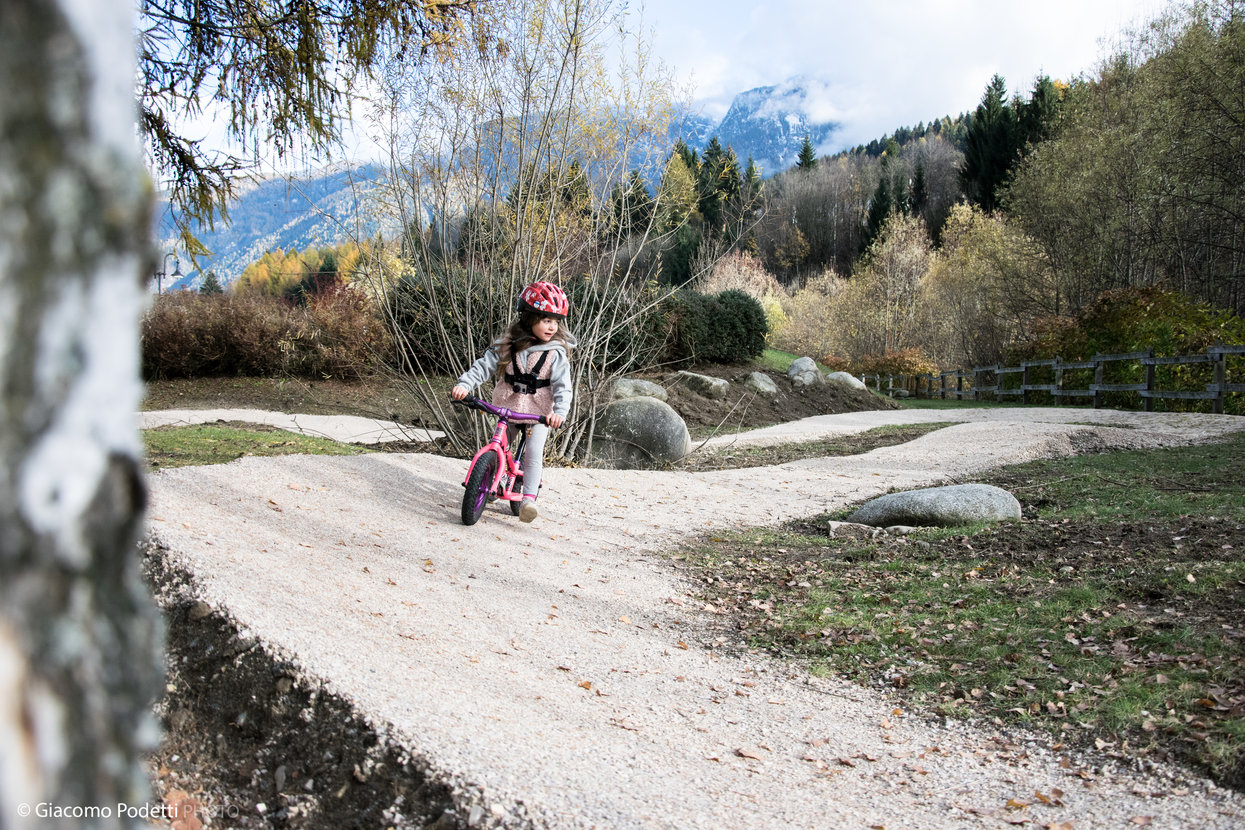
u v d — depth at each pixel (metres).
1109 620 4.33
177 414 14.50
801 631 4.73
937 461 10.60
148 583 3.68
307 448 8.29
